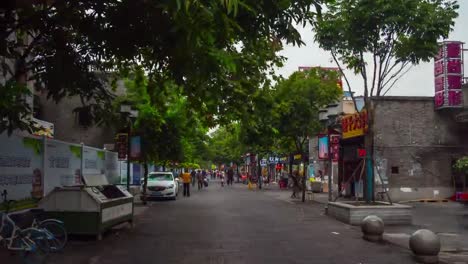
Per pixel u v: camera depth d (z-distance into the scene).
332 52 19.56
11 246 9.95
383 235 14.90
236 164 102.94
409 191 29.08
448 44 28.53
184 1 6.92
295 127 29.72
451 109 29.00
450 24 17.67
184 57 8.88
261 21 9.59
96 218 13.33
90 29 10.69
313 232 15.55
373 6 17.66
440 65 28.95
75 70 11.53
